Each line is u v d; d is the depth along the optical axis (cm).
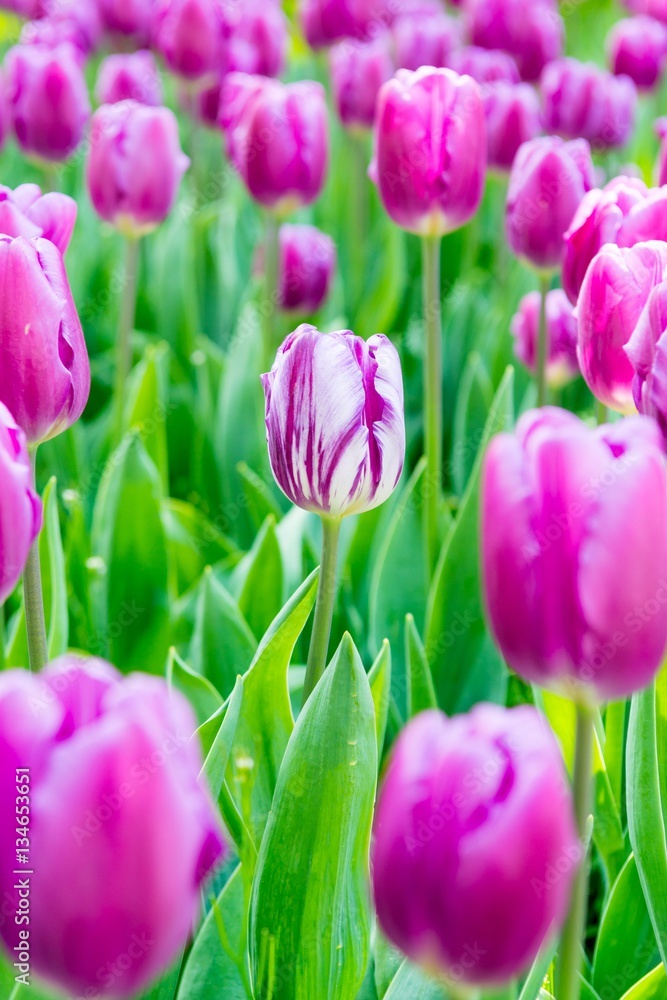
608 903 112
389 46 290
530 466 93
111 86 220
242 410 161
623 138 212
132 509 128
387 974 107
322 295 189
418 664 119
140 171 142
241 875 107
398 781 88
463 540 127
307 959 104
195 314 198
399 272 201
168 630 130
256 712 110
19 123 174
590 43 439
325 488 106
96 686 88
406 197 128
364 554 137
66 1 284
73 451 156
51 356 104
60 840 86
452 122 127
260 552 128
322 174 157
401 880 88
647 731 105
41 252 105
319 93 154
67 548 133
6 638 136
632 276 110
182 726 88
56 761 86
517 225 135
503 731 88
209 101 241
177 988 110
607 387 112
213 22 220
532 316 151
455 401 193
